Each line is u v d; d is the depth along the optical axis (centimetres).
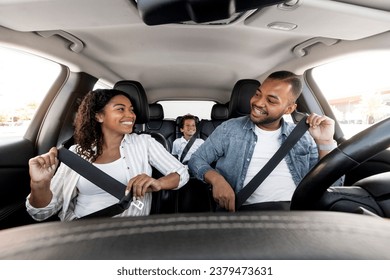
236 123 140
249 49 202
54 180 107
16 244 20
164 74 274
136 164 117
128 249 20
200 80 299
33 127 185
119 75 259
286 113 128
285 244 21
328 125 112
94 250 20
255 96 126
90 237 21
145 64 238
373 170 150
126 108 116
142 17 54
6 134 163
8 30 136
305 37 168
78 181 108
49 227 23
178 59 229
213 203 129
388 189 53
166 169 121
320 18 129
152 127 361
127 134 126
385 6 122
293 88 119
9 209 145
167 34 176
